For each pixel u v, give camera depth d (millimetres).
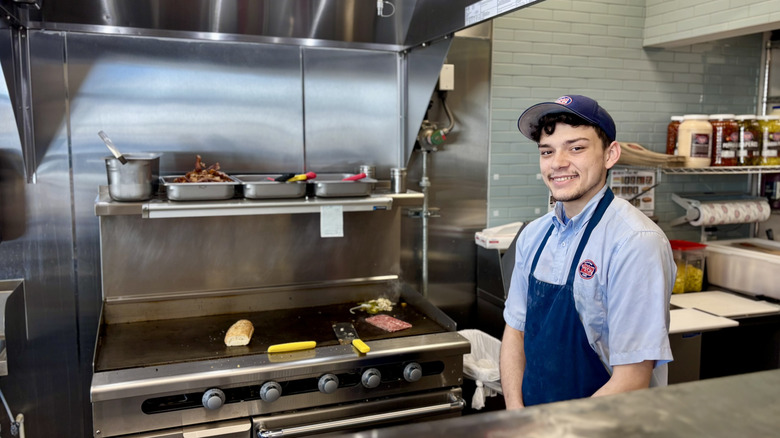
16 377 2504
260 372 1960
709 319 2799
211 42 2645
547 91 3332
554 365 1482
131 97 2555
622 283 1340
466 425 378
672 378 2730
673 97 3672
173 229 2551
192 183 2230
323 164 2904
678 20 3299
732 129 3453
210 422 1967
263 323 2479
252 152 2770
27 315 2502
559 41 3324
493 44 3172
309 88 2830
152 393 1856
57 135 2463
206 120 2678
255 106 2750
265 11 2404
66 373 2584
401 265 3117
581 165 1384
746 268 3289
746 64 3832
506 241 3047
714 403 405
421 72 2756
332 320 2521
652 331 1308
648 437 363
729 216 3598
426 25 2508
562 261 1499
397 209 2900
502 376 1688
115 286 2500
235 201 2301
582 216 1454
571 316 1457
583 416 389
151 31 2529
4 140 2383
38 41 2391
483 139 3213
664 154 3363
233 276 2668
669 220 3768
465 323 3305
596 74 3445
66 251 2525
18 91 2357
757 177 3912
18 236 2453
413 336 2287
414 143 2883
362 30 2660
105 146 2535
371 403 2141
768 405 402
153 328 2408
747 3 2916
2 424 2502
